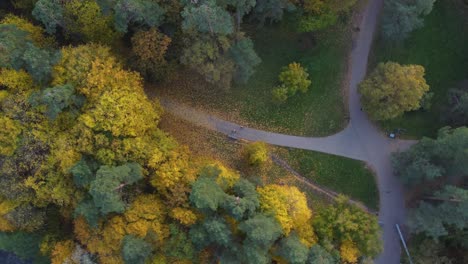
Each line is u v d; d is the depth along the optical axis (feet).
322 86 198.08
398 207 192.44
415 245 187.32
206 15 138.82
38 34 167.43
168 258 153.38
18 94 151.74
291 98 196.13
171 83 192.75
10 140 148.87
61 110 152.76
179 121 190.90
